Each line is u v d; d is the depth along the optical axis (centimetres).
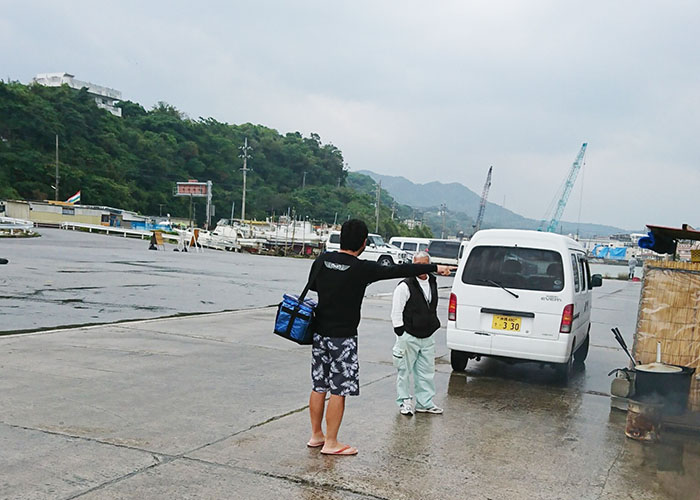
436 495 418
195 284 1834
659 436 566
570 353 771
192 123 12750
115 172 9488
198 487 410
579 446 542
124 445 480
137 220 7769
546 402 703
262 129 16512
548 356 760
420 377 626
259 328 1097
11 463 432
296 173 14825
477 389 753
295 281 2192
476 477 455
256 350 891
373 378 770
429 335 615
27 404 569
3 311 1107
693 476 479
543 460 500
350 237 482
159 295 1504
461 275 805
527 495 426
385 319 1350
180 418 555
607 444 551
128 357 793
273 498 399
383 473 452
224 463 455
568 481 457
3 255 2366
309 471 448
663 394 558
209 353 852
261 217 11688
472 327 792
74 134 9569
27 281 1584
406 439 535
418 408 631
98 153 9675
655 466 499
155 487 407
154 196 10031
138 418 548
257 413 582
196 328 1057
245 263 3161
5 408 554
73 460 445
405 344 612
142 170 10281
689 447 548
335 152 16900
